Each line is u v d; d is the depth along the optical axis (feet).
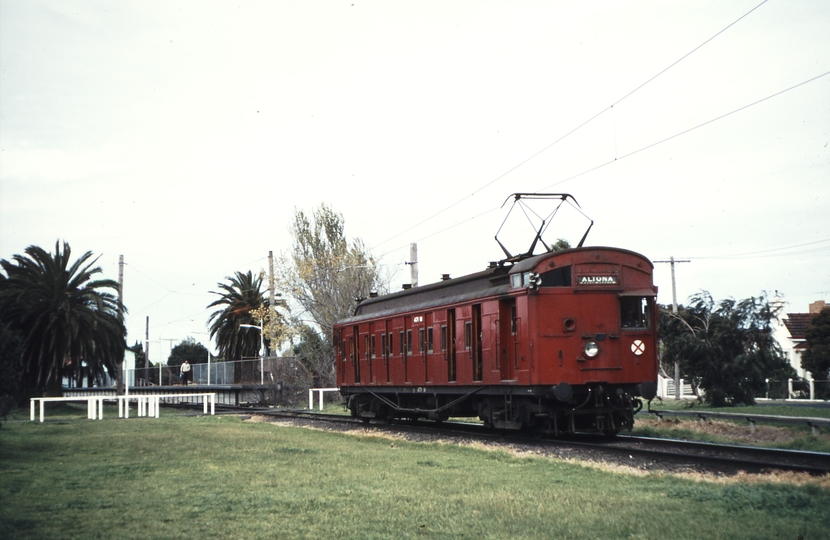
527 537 27.84
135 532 29.71
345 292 165.78
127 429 85.56
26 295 140.05
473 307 74.08
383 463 49.75
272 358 164.45
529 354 63.87
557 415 65.31
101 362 148.87
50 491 39.37
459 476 43.50
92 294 146.92
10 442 67.31
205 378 216.33
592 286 64.90
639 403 66.49
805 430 70.74
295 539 28.43
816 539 27.02
